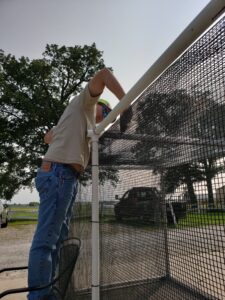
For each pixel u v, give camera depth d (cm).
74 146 188
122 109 147
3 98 2256
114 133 177
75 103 198
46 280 161
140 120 139
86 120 198
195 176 105
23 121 2334
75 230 253
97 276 178
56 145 189
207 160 96
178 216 116
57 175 180
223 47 81
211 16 79
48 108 2305
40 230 169
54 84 2484
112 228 177
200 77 93
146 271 136
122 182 167
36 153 2345
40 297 160
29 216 2206
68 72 2514
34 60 2438
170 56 100
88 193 218
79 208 242
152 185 134
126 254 157
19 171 2403
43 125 2316
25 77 2392
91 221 195
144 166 140
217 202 98
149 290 131
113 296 167
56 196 175
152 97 126
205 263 101
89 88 190
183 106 104
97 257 180
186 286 109
